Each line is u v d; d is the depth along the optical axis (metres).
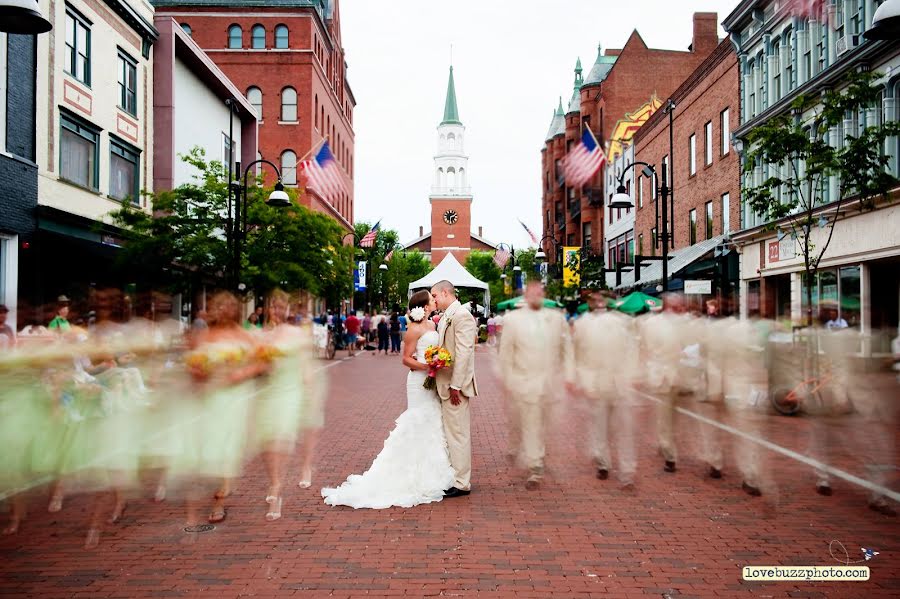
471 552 5.23
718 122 27.38
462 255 104.44
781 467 7.91
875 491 6.29
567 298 37.50
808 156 14.20
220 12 42.75
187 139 26.80
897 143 17.02
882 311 18.36
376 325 39.25
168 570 4.87
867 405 6.45
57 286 17.83
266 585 4.60
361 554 5.19
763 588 4.55
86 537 5.57
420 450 6.70
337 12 53.38
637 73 46.22
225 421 6.11
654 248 36.28
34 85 16.80
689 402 7.86
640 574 4.80
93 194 19.84
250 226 21.98
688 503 6.57
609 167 46.66
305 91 42.62
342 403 14.22
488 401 14.80
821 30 20.31
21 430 6.10
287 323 6.56
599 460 7.62
